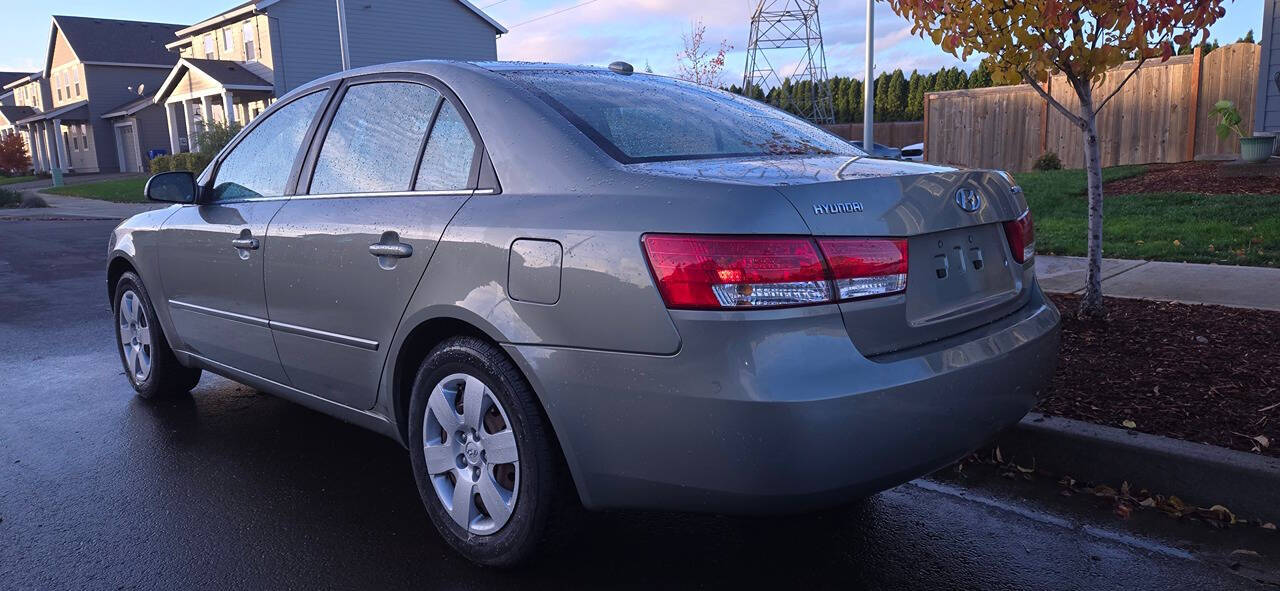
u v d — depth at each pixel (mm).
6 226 16766
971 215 2779
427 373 3010
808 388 2246
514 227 2684
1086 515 3309
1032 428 3674
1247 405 3824
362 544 3201
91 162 47125
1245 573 2871
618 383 2428
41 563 3088
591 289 2465
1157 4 4582
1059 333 3062
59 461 4086
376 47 34094
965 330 2711
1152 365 4445
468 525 2975
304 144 3717
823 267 2326
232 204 4020
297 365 3631
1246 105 13859
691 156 2891
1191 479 3312
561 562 3033
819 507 2373
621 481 2518
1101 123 15516
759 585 2873
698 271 2289
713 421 2279
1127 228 8852
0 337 6812
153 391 4945
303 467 3969
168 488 3742
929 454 2494
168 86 35656
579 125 2883
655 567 3002
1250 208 9125
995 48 4992
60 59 48188
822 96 35000
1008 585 2842
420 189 3119
